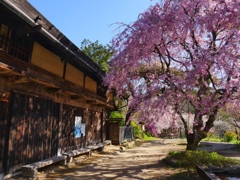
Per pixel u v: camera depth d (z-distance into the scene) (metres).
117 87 8.25
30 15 5.38
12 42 5.83
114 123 16.53
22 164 6.32
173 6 6.55
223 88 6.43
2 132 5.64
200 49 6.48
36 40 6.70
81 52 8.68
